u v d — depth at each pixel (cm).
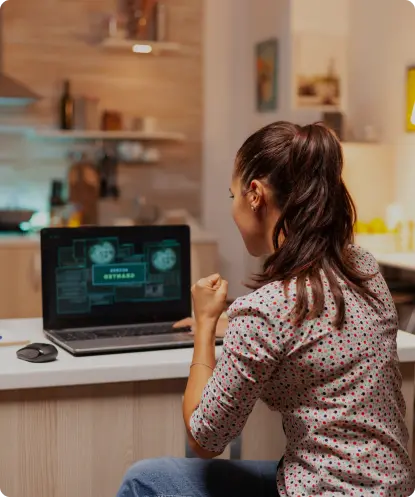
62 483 190
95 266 220
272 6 521
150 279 226
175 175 560
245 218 151
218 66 561
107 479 193
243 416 140
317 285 137
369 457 135
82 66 539
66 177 541
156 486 165
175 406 197
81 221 531
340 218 143
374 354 138
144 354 197
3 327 229
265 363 135
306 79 500
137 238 224
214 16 557
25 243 459
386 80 475
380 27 478
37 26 530
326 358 135
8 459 185
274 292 137
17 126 532
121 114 541
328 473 136
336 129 496
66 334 212
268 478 167
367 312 141
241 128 568
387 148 478
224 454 209
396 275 443
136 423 194
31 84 532
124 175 551
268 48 528
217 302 159
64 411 188
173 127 559
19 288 460
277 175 144
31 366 183
